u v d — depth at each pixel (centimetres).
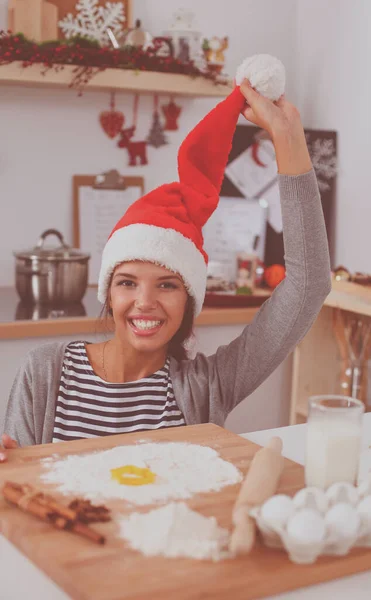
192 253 136
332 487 89
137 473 99
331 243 334
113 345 139
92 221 311
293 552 79
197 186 142
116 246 134
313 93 338
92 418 135
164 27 313
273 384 287
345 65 321
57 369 139
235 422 281
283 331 134
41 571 82
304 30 339
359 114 316
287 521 79
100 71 268
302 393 283
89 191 309
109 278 140
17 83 281
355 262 322
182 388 138
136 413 135
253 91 126
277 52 339
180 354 146
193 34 290
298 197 125
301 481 100
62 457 105
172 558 78
